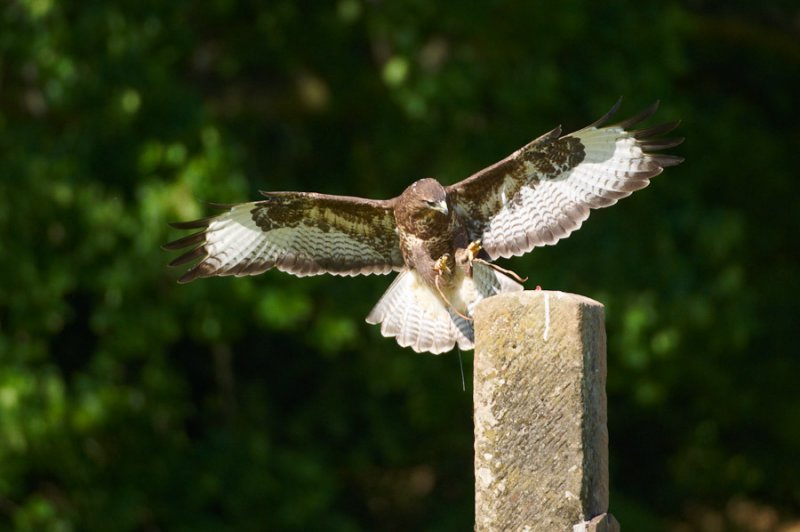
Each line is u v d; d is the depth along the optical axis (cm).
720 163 1764
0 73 1525
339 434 1723
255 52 1650
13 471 1380
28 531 1409
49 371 1400
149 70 1442
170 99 1465
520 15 1503
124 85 1431
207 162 1405
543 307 520
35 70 1493
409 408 1691
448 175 1540
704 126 1748
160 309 1438
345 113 1691
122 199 1457
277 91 1648
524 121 1571
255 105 1631
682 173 1708
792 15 1777
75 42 1447
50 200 1416
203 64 1644
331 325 1500
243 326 1546
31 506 1414
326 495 1555
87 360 1588
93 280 1438
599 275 1530
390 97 1645
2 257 1415
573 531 515
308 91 1644
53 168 1427
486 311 530
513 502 523
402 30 1462
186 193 1387
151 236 1387
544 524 519
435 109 1525
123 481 1488
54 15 1436
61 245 1452
